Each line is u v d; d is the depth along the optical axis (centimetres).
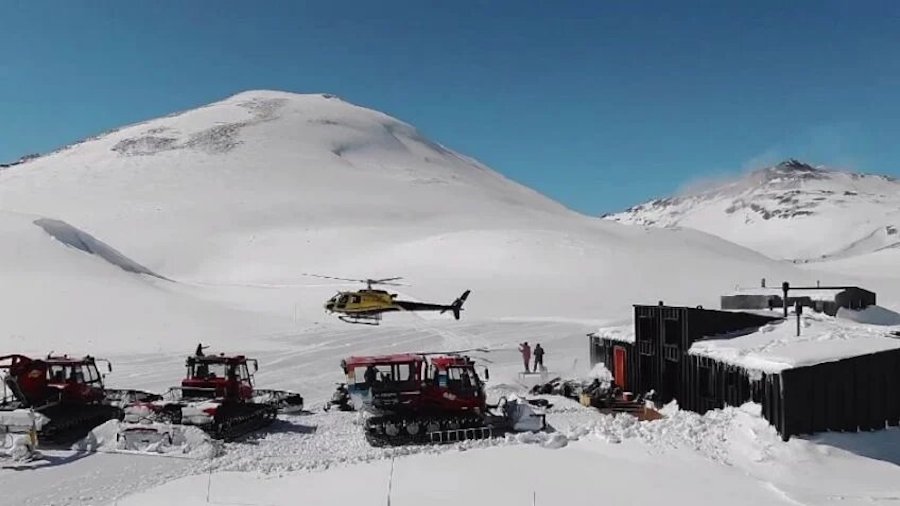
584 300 7144
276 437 2081
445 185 18450
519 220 13775
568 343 4388
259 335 4784
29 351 3897
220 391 2142
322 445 1972
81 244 7638
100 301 5091
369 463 1666
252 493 1452
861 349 1948
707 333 2338
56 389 2034
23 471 1675
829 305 3944
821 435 1778
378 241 11256
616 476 1515
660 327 2469
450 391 2041
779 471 1614
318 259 10619
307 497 1412
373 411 2009
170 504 1392
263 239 12081
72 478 1617
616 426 1905
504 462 1620
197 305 5506
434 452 1758
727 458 1706
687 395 2294
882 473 1614
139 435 1884
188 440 1889
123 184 15888
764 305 4331
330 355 3972
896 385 1938
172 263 11356
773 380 1797
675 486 1459
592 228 13188
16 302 4822
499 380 3038
